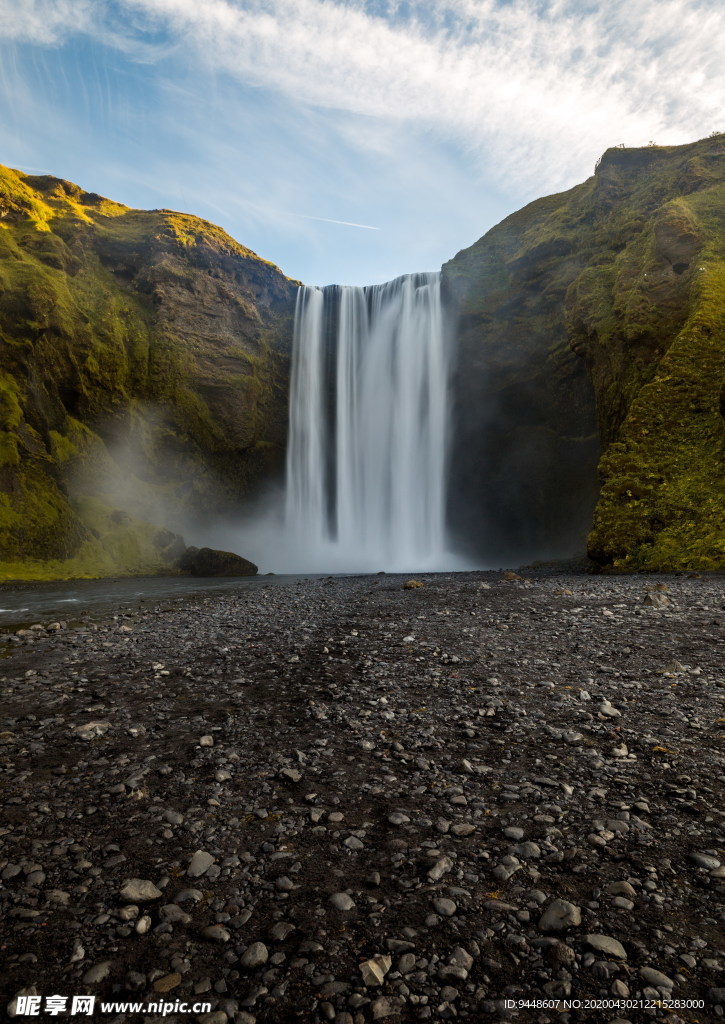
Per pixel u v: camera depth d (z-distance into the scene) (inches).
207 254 2468.0
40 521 1450.5
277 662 365.1
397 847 149.6
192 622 560.4
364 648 394.0
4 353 1636.3
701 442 1007.6
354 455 2310.5
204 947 114.0
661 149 1876.2
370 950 112.1
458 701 269.9
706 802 167.3
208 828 162.9
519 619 471.2
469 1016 96.0
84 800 182.9
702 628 395.5
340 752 215.9
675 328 1279.5
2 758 219.6
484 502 2137.1
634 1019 94.1
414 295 2233.0
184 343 2266.2
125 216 2586.1
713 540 839.7
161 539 1728.6
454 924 118.6
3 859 148.1
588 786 180.2
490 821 161.6
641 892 127.2
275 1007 98.7
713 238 1384.1
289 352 2514.8
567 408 1852.9
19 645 457.7
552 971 105.4
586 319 1556.3
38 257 2063.2
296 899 128.9
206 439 2233.0
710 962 105.9
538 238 2039.9
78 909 126.5
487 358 2030.0
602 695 269.4
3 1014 97.6
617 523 981.2
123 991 102.7
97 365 1980.8
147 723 257.0
